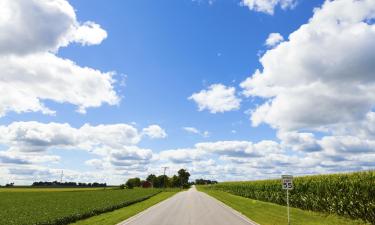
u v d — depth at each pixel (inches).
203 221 856.3
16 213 1128.2
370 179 938.7
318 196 1155.9
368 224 871.1
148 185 6663.4
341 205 995.9
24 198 2188.7
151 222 844.6
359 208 928.3
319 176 1275.8
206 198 2142.0
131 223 826.8
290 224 789.9
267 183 1839.3
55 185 7190.0
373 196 887.7
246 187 2290.8
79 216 1021.8
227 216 975.0
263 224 789.2
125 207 1449.3
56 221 904.9
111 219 933.8
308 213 1045.8
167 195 2773.1
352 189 959.6
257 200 1817.2
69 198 2092.8
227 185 3376.0
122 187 5625.0
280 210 1146.7
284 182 816.3
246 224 788.6
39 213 1106.7
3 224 850.8
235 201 1748.3
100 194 2775.6
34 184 7096.5
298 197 1330.0
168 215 1021.2
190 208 1291.8
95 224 832.3
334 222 843.4
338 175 1119.6
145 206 1445.6
